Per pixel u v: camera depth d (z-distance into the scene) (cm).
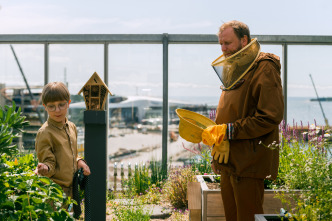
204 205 292
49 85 241
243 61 229
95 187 247
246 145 230
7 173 169
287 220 201
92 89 247
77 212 233
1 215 153
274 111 219
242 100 236
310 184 191
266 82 222
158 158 594
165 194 494
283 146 337
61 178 237
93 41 593
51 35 591
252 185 232
